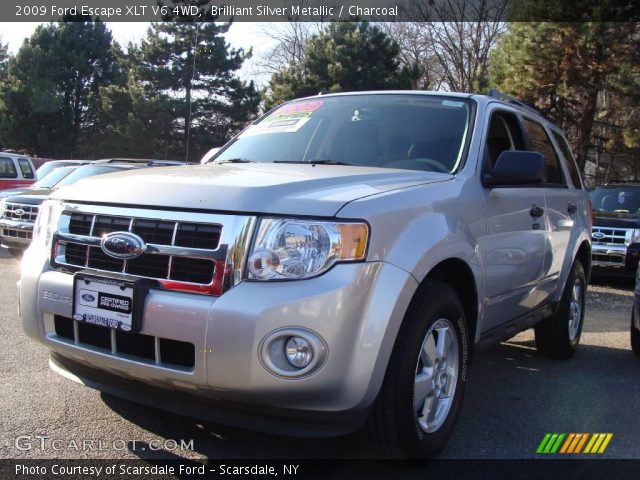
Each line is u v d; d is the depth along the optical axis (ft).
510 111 14.40
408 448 9.27
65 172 35.68
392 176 10.49
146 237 8.87
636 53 61.67
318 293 8.05
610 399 13.61
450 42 110.93
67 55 121.49
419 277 8.98
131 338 8.89
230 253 8.30
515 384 14.58
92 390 12.60
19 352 15.08
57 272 9.66
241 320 8.02
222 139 109.29
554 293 15.93
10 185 46.03
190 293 8.42
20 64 121.80
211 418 8.74
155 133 102.94
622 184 39.96
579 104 70.90
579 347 18.66
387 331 8.46
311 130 13.64
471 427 11.74
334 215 8.39
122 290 8.73
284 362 8.05
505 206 12.28
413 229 9.21
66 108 121.90
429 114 13.05
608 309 25.38
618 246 30.76
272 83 99.45
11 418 11.11
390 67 94.48
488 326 12.28
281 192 8.73
